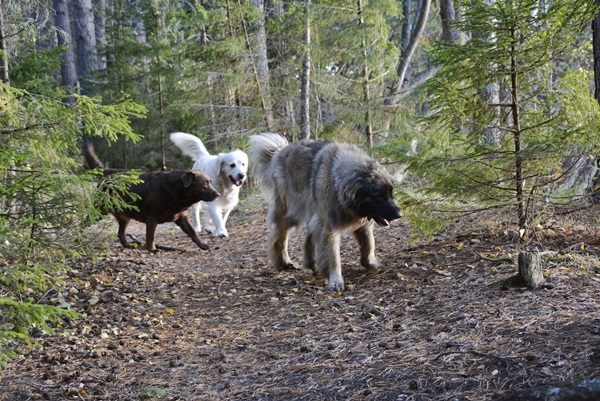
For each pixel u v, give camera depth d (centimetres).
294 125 1534
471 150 654
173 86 1683
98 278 709
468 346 406
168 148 1742
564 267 529
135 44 1706
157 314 590
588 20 594
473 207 670
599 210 627
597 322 400
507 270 549
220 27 1540
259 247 921
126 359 469
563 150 579
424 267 621
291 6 1492
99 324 557
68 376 429
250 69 1507
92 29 2242
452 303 502
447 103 633
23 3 1234
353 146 649
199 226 1116
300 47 1464
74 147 544
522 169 625
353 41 1361
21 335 357
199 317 579
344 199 605
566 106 595
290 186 690
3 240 418
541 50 599
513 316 444
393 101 1514
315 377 406
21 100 504
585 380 321
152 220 884
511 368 361
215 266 813
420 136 1246
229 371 437
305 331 504
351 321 511
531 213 628
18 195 455
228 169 1042
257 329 528
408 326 473
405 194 650
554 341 384
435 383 364
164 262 834
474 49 606
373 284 611
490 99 671
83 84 1892
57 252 498
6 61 875
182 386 416
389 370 395
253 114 1491
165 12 1792
